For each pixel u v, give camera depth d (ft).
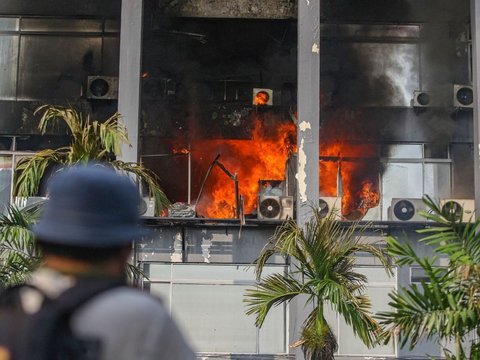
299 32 57.57
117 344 5.81
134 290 6.20
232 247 60.29
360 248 39.11
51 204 6.38
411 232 60.49
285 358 58.80
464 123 76.13
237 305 59.77
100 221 6.27
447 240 28.12
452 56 77.56
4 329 5.87
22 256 37.01
